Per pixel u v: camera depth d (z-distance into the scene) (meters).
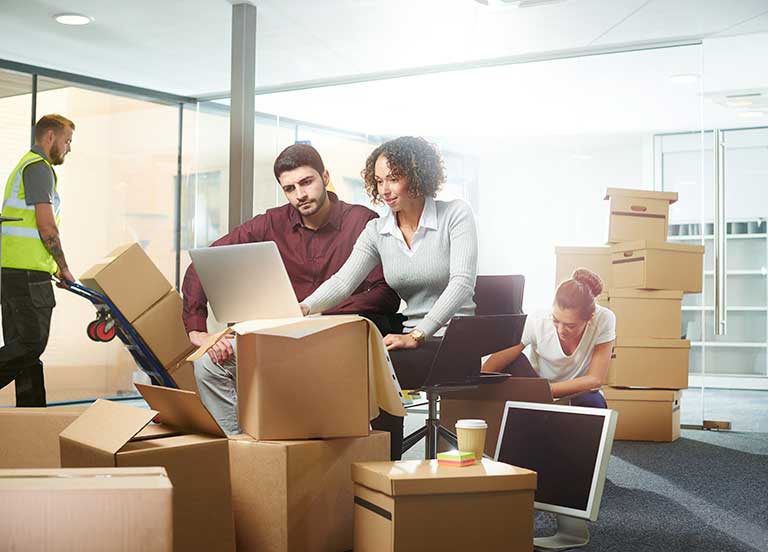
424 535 1.91
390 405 2.31
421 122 5.45
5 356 4.30
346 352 2.23
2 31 5.00
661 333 4.67
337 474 2.19
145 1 4.56
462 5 4.48
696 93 5.03
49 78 5.57
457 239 2.84
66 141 5.47
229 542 1.93
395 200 2.85
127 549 0.94
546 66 5.23
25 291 4.36
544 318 4.25
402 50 5.18
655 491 3.22
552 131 5.17
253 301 2.60
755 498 3.11
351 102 5.64
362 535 2.07
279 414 2.15
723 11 4.55
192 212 6.28
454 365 2.65
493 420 2.95
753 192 7.46
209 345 2.31
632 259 4.74
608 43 5.07
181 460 1.87
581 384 4.10
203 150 6.29
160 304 3.42
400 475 1.93
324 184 3.23
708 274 6.47
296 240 3.30
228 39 5.13
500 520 1.98
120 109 5.94
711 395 7.18
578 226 5.03
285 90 5.82
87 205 5.79
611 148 5.11
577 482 2.38
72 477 1.02
